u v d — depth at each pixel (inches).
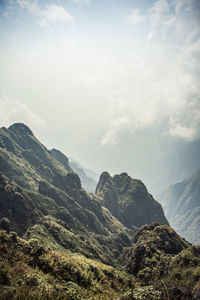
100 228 4249.5
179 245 2401.6
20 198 2923.2
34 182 5064.0
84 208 4729.3
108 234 4242.1
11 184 3191.4
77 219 4023.1
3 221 1779.0
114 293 806.5
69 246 2188.7
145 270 1726.1
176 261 1551.4
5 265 590.2
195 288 505.0
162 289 520.7
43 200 3799.2
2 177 3179.1
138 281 1599.4
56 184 5398.6
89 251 2391.7
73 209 4239.7
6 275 533.0
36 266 692.7
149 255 1990.7
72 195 5162.4
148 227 3164.4
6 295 426.6
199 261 1437.0
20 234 2529.5
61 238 2234.3
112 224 5049.2
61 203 4301.2
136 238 3147.1
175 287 509.0
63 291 554.9
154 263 1843.0
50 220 2645.2
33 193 3863.2
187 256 1521.9
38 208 3481.8
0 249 684.7
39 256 753.6
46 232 2122.3
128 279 1104.2
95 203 5241.1
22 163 5502.0
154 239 2341.3
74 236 2490.2
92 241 3383.4
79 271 788.6
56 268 728.3
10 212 2716.5
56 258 796.0
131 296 540.7
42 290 482.0
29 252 758.5
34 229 2049.7
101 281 887.1
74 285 666.8
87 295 656.4
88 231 3907.5
